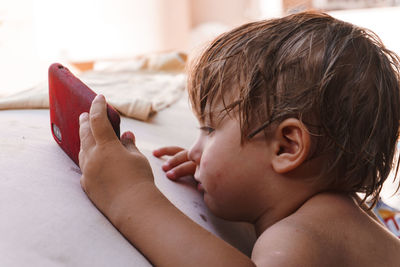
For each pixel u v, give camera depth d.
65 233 0.36
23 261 0.32
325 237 0.45
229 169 0.51
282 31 0.52
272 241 0.44
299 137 0.47
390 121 0.51
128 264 0.37
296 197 0.50
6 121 0.61
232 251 0.40
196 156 0.55
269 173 0.50
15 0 1.79
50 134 0.59
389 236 0.51
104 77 1.32
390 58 0.53
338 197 0.50
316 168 0.49
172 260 0.39
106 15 2.18
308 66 0.48
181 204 0.53
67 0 2.01
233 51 0.52
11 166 0.44
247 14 2.98
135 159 0.45
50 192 0.41
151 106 0.90
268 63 0.49
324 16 0.57
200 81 0.54
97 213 0.42
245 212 0.53
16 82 1.81
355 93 0.47
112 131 0.45
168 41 2.56
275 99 0.48
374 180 0.52
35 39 1.88
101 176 0.43
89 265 0.34
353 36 0.51
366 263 0.46
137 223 0.41
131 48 2.32
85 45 2.10
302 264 0.41
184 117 0.99
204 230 0.41
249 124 0.49
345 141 0.48
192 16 3.18
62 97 0.51
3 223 0.34
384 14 2.70
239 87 0.49
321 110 0.47
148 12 2.39
